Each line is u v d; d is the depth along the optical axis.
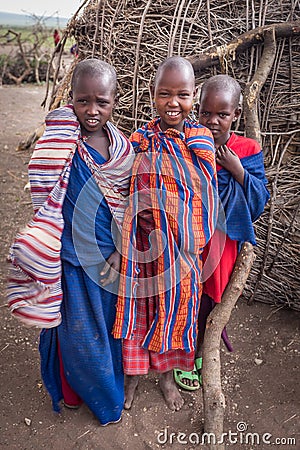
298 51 2.85
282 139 3.01
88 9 3.34
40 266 1.94
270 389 2.66
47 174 1.95
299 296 3.25
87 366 2.15
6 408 2.52
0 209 5.02
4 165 6.45
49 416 2.47
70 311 2.10
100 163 2.01
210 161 2.03
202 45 2.94
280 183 3.08
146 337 2.24
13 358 2.88
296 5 2.82
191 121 2.18
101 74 1.91
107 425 2.41
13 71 14.78
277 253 3.17
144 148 2.09
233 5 2.90
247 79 2.91
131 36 3.08
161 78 1.98
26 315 2.01
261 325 3.18
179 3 2.94
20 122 9.27
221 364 2.84
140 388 2.65
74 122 1.95
